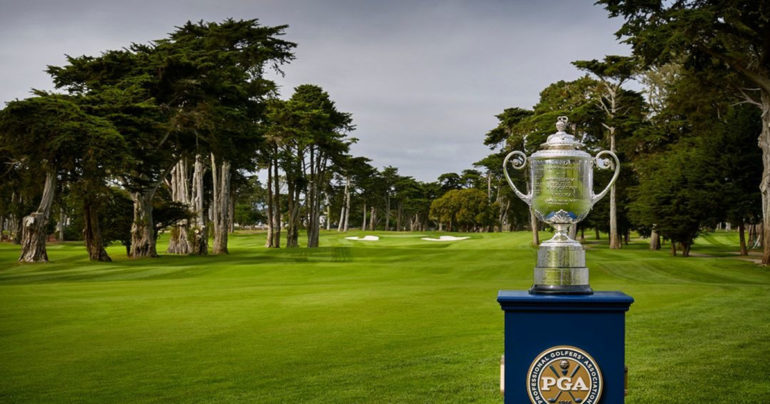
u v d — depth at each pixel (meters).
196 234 46.12
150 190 41.50
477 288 18.28
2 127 30.66
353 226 136.12
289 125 55.59
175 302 14.88
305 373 7.27
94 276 26.62
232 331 10.55
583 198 3.54
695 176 38.59
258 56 42.31
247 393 6.41
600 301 3.09
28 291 18.28
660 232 41.12
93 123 31.22
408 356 8.09
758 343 8.41
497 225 102.94
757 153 37.22
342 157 62.53
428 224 133.25
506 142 57.25
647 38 24.53
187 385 6.84
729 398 5.77
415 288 18.39
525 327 3.18
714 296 14.62
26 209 49.12
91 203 35.66
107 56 35.09
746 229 77.38
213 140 37.03
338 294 16.45
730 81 32.81
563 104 52.75
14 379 7.26
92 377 7.32
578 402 3.14
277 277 25.47
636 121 47.41
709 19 23.62
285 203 92.62
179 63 35.72
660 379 6.48
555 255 3.33
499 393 6.13
